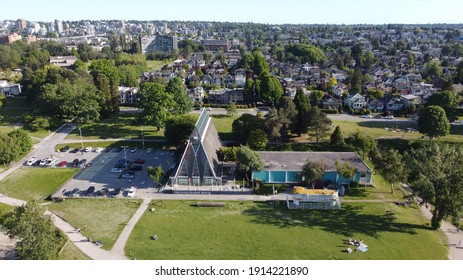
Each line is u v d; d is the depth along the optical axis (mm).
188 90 173500
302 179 87625
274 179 88750
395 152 83500
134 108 158375
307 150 109812
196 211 74250
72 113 126375
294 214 73562
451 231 69250
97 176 92500
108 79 151125
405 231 67812
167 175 93062
